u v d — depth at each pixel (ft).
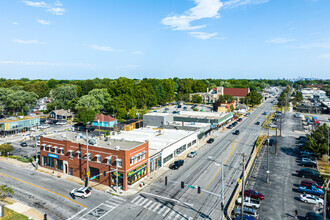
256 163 197.26
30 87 568.00
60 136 190.90
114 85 470.80
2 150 206.80
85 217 113.80
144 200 131.34
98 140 173.17
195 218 113.70
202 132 269.64
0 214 112.47
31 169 181.68
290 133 305.12
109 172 150.10
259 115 453.58
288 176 169.78
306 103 612.70
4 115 411.54
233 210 122.11
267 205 129.39
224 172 173.47
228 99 538.47
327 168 185.88
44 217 109.19
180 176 166.40
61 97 456.04
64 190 144.15
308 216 113.60
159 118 294.87
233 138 280.92
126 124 352.90
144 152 159.84
